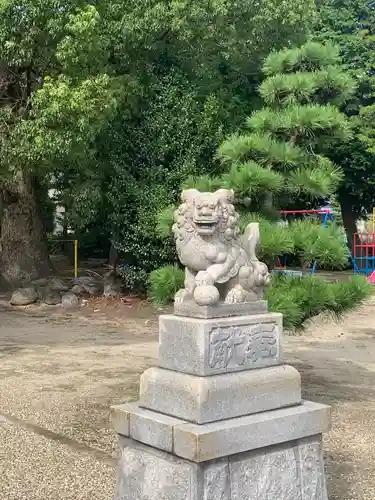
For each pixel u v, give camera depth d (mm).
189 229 4734
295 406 4594
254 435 4191
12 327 14641
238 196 7504
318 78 8250
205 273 4602
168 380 4355
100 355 11578
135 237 16062
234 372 4375
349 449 6762
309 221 7672
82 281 18906
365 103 23969
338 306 7309
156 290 7363
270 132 7953
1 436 7066
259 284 4906
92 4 14867
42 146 13773
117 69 16250
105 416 7832
